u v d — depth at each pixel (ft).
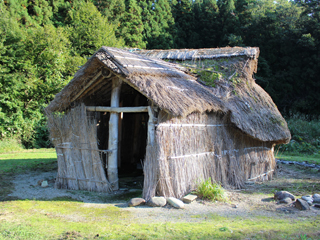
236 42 86.99
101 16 81.15
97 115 25.62
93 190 21.38
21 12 74.90
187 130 20.34
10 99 53.88
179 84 22.21
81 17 75.56
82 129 21.66
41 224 14.20
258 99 28.73
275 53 90.58
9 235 12.67
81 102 22.93
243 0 100.27
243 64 30.60
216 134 23.00
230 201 18.81
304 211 16.67
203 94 22.50
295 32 82.69
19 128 52.75
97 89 23.22
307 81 82.48
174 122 19.42
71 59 63.98
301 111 81.92
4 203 17.93
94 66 20.42
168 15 102.22
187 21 108.47
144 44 90.17
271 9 99.81
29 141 54.24
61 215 15.75
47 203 18.13
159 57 34.12
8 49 55.93
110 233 13.02
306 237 12.50
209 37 102.22
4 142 50.08
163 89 19.34
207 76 28.17
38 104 57.62
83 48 73.82
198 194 19.31
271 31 89.10
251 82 30.58
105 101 26.96
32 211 16.40
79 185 21.86
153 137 19.22
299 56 85.20
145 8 97.50
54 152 47.70
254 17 92.63
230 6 99.30
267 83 81.87
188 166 20.06
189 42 101.55
